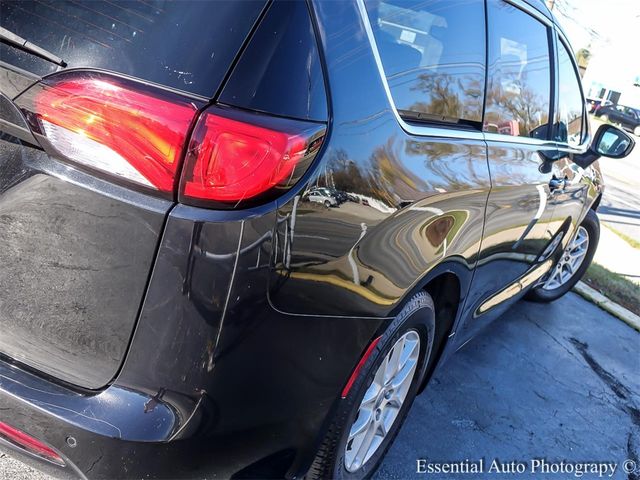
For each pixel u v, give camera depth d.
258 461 1.54
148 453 1.33
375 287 1.58
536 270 3.37
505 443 2.72
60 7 1.32
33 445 1.43
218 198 1.22
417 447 2.55
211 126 1.21
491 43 2.20
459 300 2.21
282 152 1.23
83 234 1.31
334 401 1.63
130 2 1.30
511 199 2.32
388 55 1.61
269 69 1.26
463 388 3.08
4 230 1.40
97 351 1.35
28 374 1.41
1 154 1.39
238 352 1.32
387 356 1.86
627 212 10.41
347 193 1.40
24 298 1.41
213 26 1.27
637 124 27.12
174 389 1.32
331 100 1.35
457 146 1.90
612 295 5.04
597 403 3.26
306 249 1.34
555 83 2.93
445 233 1.85
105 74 1.25
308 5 1.34
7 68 1.32
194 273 1.25
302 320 1.41
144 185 1.24
